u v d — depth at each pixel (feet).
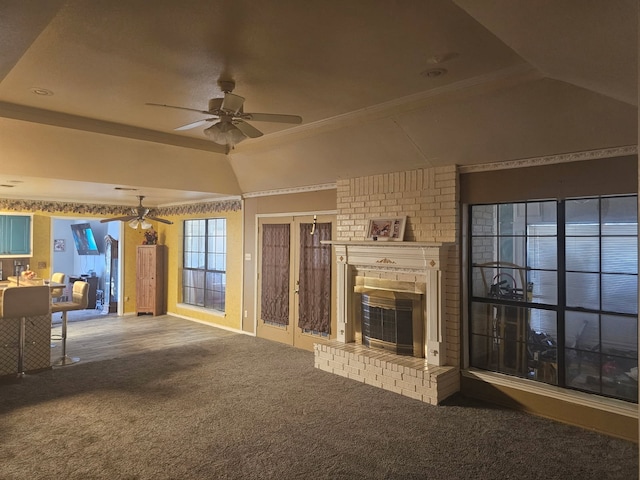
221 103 10.16
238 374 16.28
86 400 13.57
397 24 8.05
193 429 11.59
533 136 12.05
